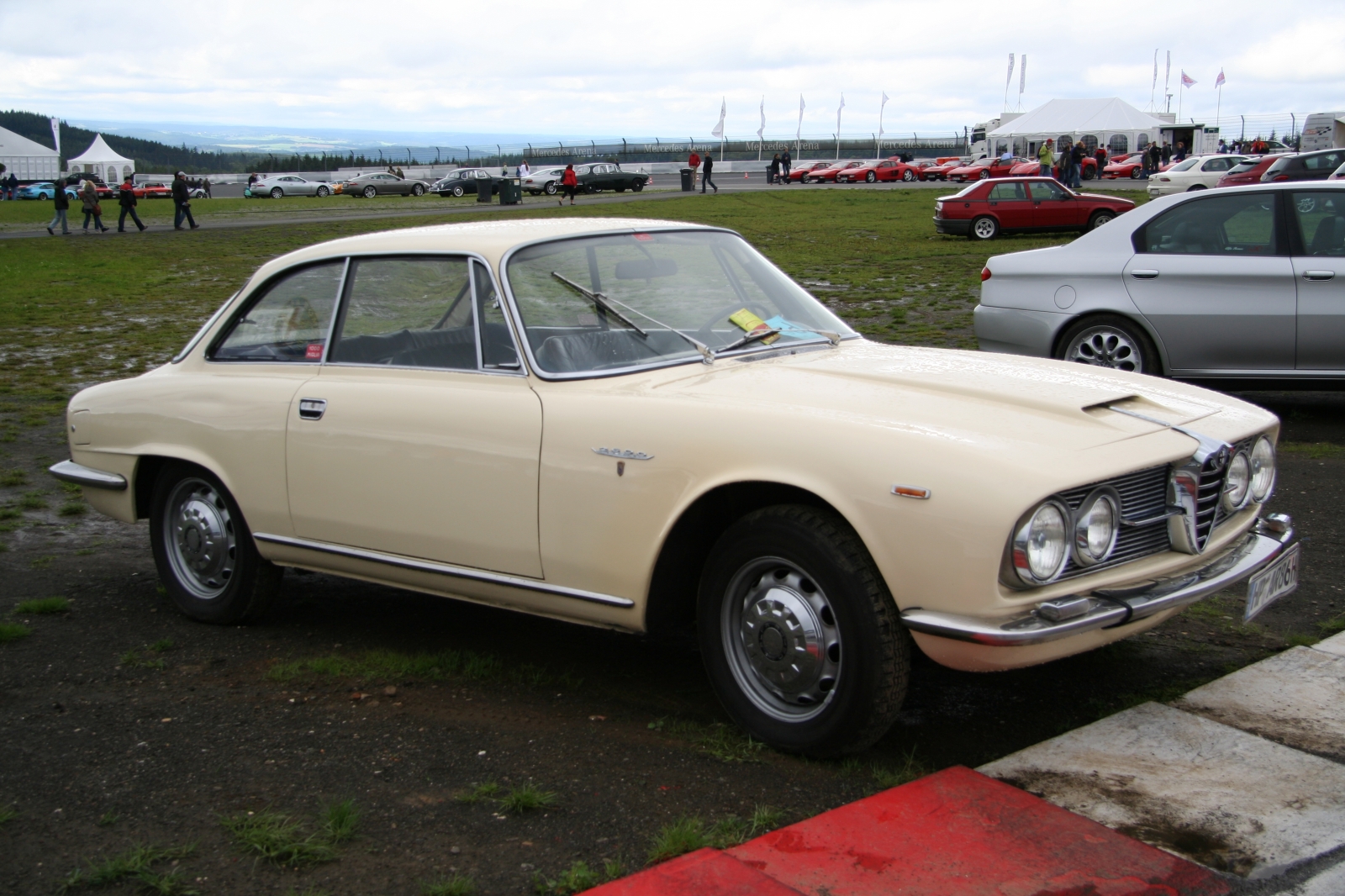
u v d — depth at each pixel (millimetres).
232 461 4352
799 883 2598
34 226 37562
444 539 3809
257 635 4520
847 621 3045
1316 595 4590
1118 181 49969
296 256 4457
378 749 3430
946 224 24797
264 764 3344
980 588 2826
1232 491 3463
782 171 66250
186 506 4641
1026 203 24672
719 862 2678
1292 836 2793
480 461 3678
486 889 2660
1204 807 2934
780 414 3203
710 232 4469
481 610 4801
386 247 4176
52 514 6402
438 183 56344
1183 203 7570
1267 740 3307
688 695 3805
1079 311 7715
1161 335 7465
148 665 4180
